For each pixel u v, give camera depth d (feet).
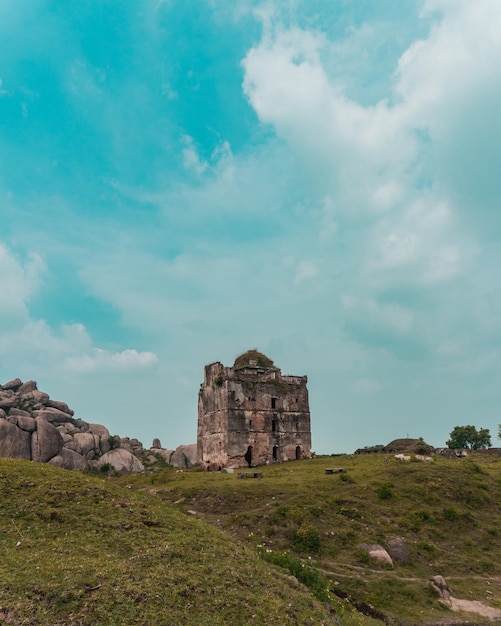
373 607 76.23
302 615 51.34
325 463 154.81
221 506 105.40
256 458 168.55
